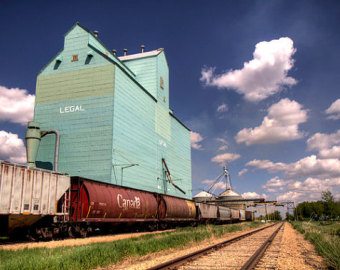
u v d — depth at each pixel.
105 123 46.97
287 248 15.94
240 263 10.64
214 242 19.59
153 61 66.31
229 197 114.88
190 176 84.25
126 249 12.83
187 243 17.69
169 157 69.19
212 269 9.49
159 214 35.41
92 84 49.25
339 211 84.94
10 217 17.89
